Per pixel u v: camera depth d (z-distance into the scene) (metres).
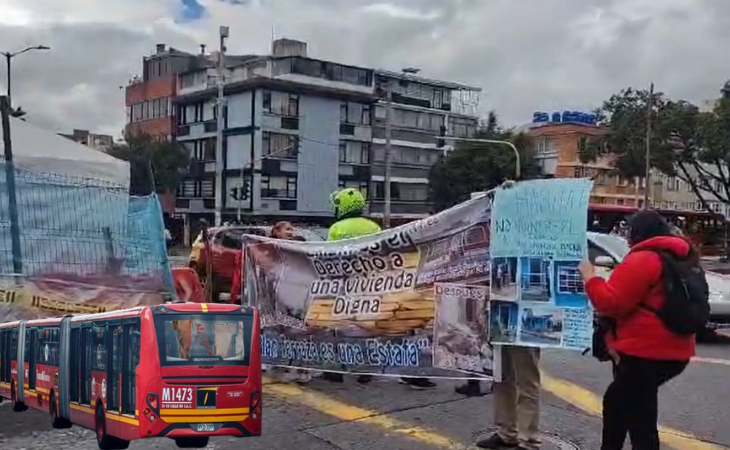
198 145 56.25
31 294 8.71
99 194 9.32
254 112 51.81
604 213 53.81
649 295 4.25
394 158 61.88
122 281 9.34
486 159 53.56
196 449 5.57
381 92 60.81
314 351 7.72
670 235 4.36
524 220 5.46
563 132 66.31
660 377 4.30
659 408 6.90
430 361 6.93
